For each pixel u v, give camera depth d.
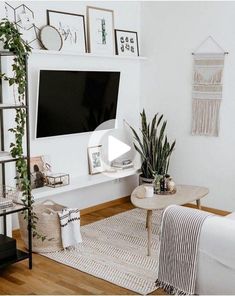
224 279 2.46
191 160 4.90
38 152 4.14
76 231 3.67
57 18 4.16
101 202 4.93
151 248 3.72
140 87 5.26
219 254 2.45
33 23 3.97
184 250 2.59
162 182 3.99
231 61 4.47
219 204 4.73
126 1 4.94
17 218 4.06
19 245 3.78
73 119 4.36
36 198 3.90
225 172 4.64
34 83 4.00
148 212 3.54
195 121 4.79
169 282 2.69
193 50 4.74
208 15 4.59
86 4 4.46
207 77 4.64
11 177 3.63
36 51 3.86
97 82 4.52
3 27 3.04
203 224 2.53
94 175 4.64
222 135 4.61
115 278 3.16
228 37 4.46
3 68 3.48
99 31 4.60
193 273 2.56
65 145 4.40
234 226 2.45
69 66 4.31
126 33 4.97
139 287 3.03
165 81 5.02
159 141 4.81
